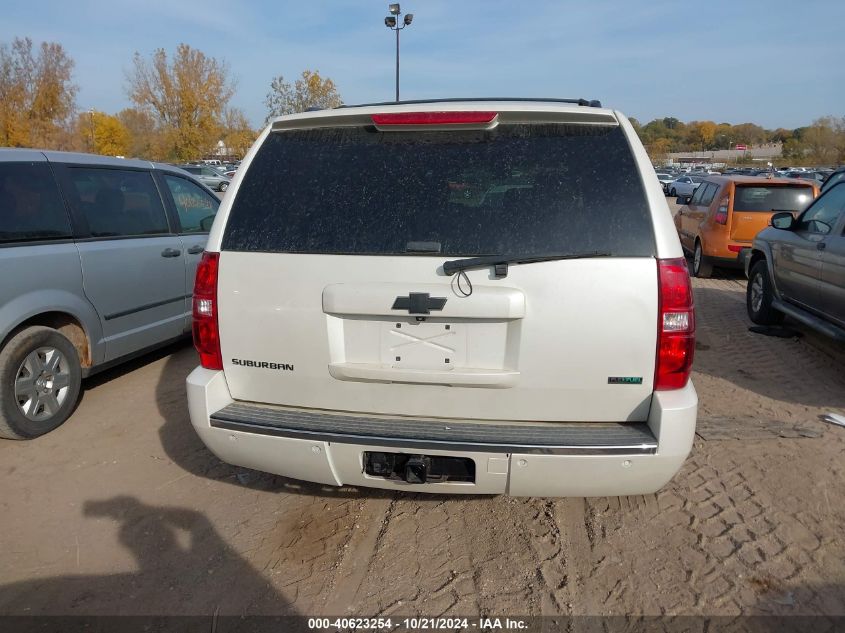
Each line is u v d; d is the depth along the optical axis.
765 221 9.46
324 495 3.55
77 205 4.64
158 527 3.25
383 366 2.65
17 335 4.07
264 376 2.80
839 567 2.89
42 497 3.53
